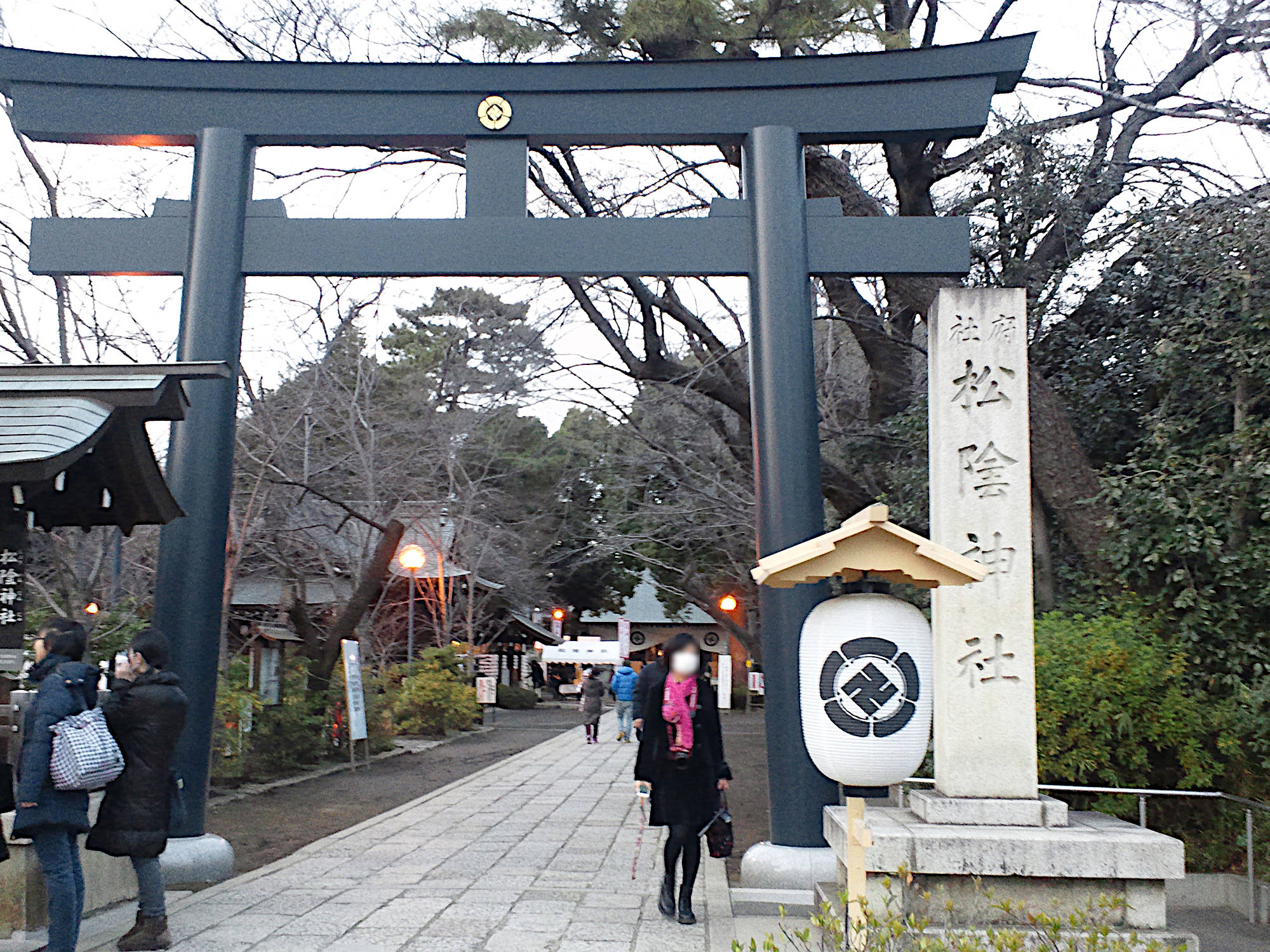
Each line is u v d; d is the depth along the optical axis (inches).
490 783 545.3
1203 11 392.2
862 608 163.3
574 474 1196.5
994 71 309.6
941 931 189.0
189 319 302.8
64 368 224.4
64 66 314.3
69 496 262.8
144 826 213.3
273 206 312.7
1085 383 434.3
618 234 311.1
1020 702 215.3
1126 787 280.1
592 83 316.2
